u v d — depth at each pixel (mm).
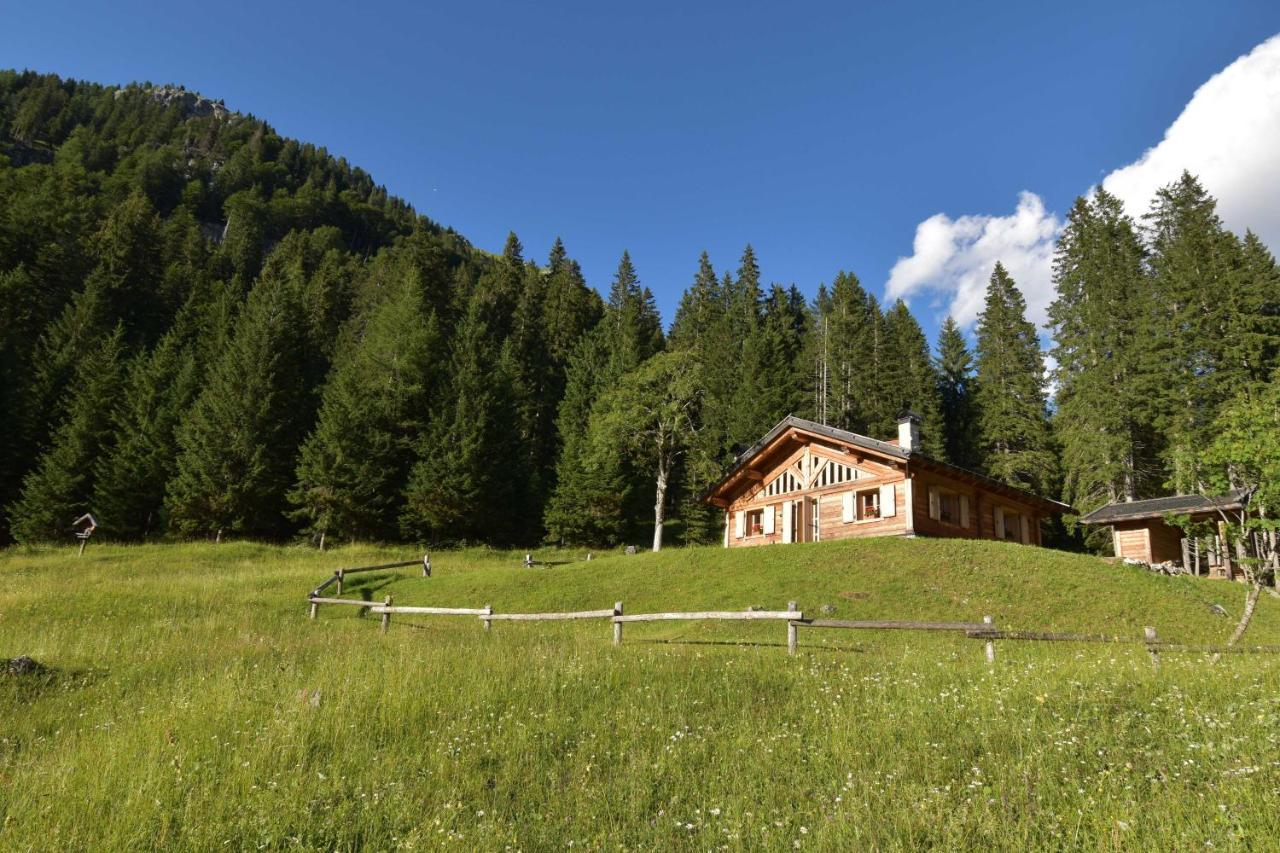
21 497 49875
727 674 10289
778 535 33594
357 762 7023
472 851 5094
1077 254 51000
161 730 8117
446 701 8961
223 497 48062
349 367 57531
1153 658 10594
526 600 24766
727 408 65000
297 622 21469
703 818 5527
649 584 24969
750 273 91062
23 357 56031
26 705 10344
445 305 80062
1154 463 43688
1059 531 53438
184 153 175000
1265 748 5977
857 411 64188
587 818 5676
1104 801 5145
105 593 24516
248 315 65062
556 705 8852
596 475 53469
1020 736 6820
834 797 5746
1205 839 4473
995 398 57312
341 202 173500
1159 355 41062
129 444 50281
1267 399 14219
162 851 5234
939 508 29688
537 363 74500
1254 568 14320
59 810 5906
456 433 53000
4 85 191250
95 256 75938
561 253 101375
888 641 16266
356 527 49312
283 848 5324
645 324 84312
